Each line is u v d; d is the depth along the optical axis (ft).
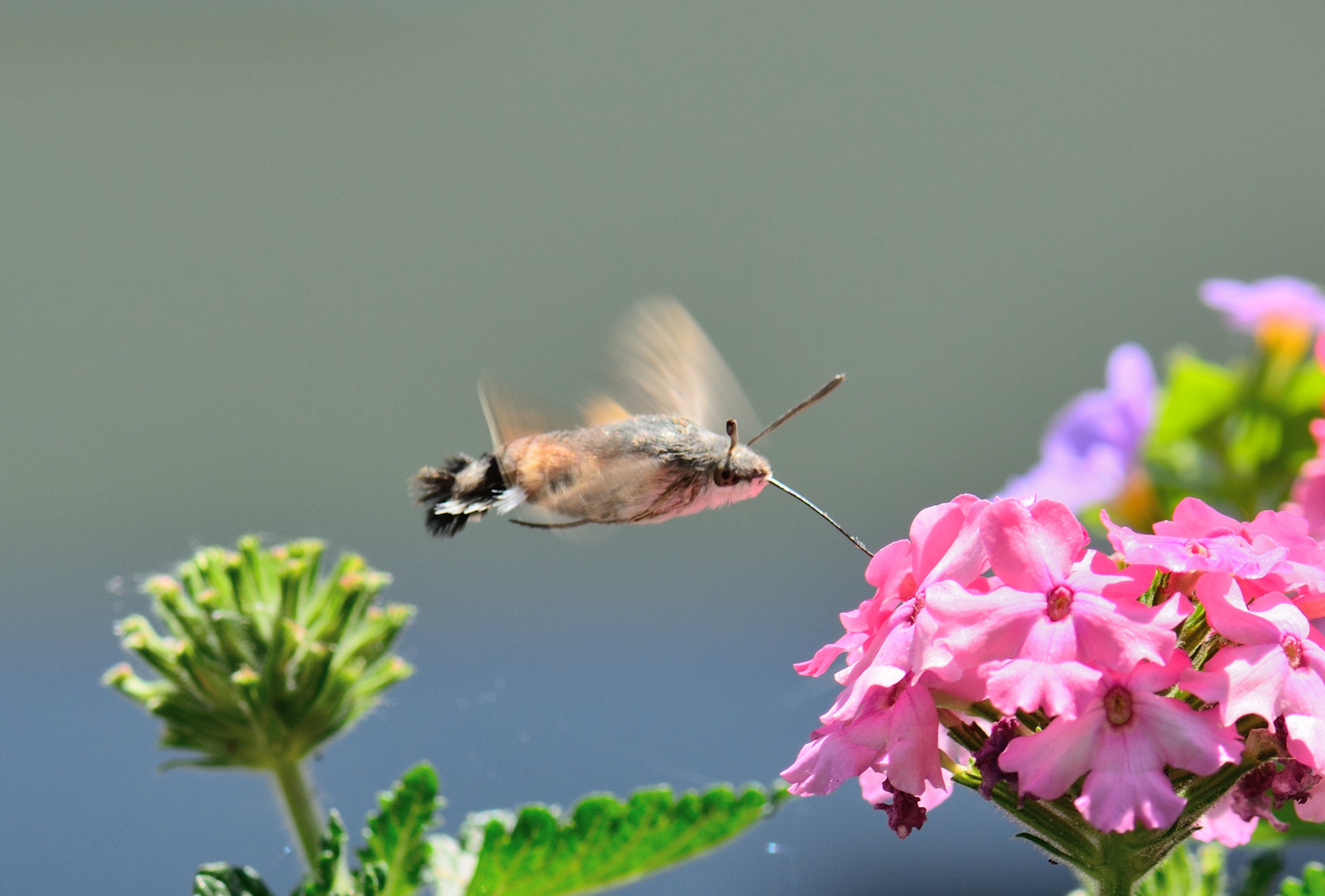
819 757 4.01
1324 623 4.02
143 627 4.14
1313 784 4.00
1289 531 4.01
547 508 4.16
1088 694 3.98
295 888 4.10
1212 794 4.00
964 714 4.02
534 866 4.10
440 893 4.13
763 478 4.16
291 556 4.15
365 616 4.15
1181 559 4.00
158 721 4.18
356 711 4.15
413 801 4.10
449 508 4.15
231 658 4.13
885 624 4.02
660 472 4.15
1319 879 4.08
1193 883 4.11
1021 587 4.00
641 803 4.10
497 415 4.18
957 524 4.02
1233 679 3.98
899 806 4.00
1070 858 4.01
